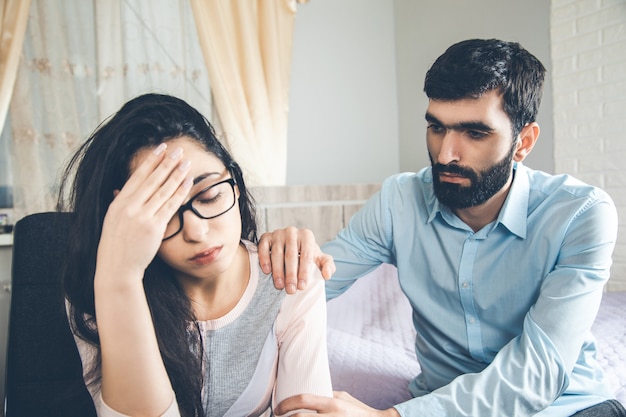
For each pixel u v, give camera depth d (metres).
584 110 2.02
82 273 0.72
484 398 0.78
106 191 0.68
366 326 1.56
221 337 0.72
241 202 0.82
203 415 0.70
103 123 0.75
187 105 0.71
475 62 0.82
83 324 0.73
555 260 0.90
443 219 1.01
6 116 2.15
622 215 1.92
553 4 2.10
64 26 2.21
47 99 2.17
